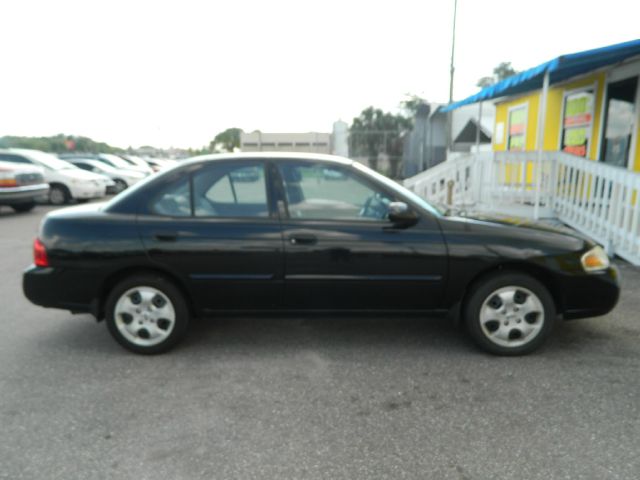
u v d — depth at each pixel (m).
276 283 3.66
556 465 2.46
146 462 2.50
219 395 3.18
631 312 4.68
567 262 3.64
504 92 10.59
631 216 6.73
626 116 8.23
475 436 2.71
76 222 3.69
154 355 3.80
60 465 2.48
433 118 22.06
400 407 3.02
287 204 3.70
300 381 3.37
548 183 8.59
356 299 3.71
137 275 3.71
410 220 3.59
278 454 2.56
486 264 3.61
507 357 3.74
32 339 4.15
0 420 2.89
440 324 4.46
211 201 3.72
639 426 2.79
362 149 23.20
